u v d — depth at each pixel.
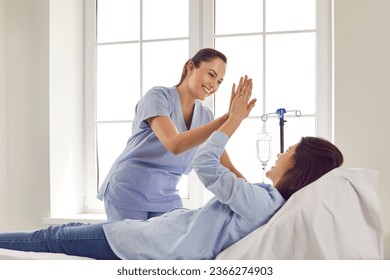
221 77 2.33
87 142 3.28
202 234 1.67
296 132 2.97
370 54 2.59
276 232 1.56
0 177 3.06
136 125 2.39
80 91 3.28
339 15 2.62
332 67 2.79
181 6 3.16
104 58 3.29
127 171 2.37
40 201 3.06
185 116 2.41
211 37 3.07
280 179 1.76
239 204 1.62
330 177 1.67
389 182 2.56
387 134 2.57
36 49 3.07
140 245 1.69
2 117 3.08
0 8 3.08
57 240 1.78
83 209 3.28
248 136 3.03
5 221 3.10
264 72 3.01
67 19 3.18
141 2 3.22
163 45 3.18
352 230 1.58
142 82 3.21
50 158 3.05
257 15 3.05
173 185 2.46
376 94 2.58
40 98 3.06
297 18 3.00
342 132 2.60
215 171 1.67
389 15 2.58
